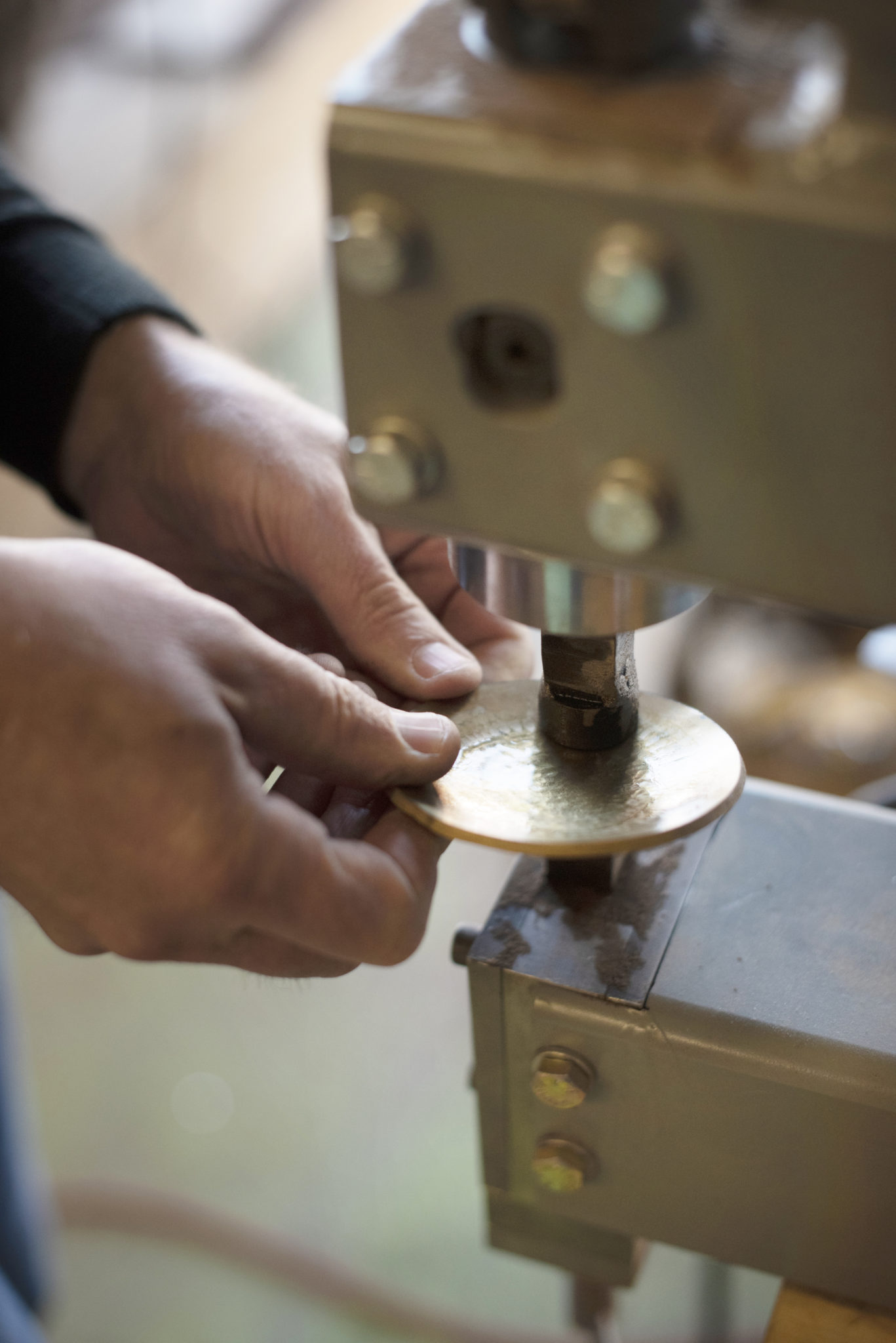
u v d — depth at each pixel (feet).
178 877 1.69
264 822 1.70
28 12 9.21
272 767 2.24
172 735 1.65
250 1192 5.16
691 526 1.20
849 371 1.06
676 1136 1.75
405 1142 5.25
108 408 2.67
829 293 1.03
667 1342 4.41
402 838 1.88
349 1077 5.47
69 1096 5.49
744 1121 1.68
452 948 1.80
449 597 2.54
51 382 2.70
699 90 1.08
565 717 1.74
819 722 5.32
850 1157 1.63
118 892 1.75
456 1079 5.41
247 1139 5.30
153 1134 5.34
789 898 1.80
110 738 1.66
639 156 1.03
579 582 1.47
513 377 1.21
